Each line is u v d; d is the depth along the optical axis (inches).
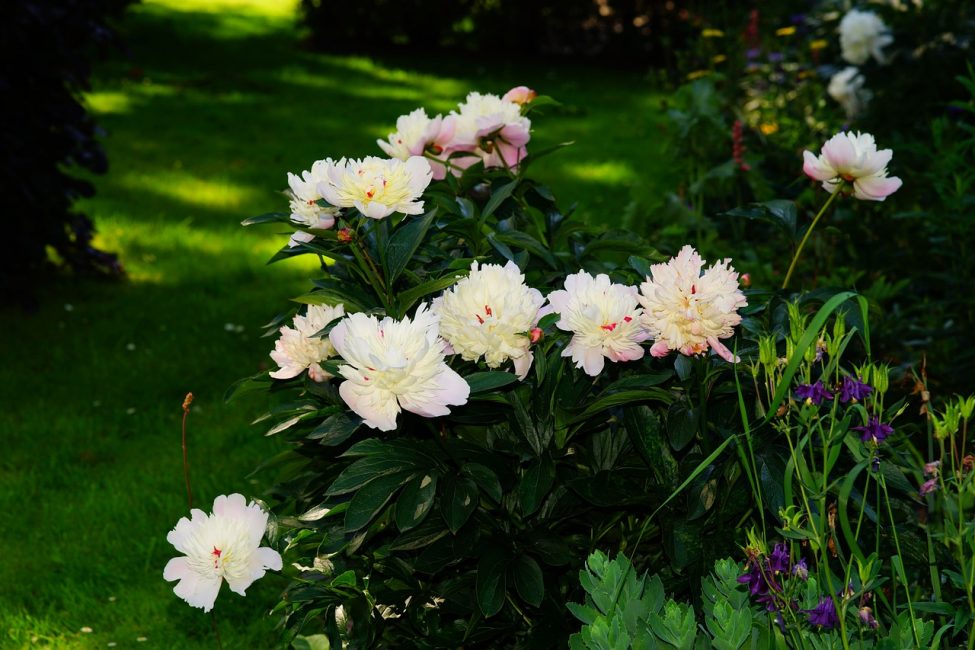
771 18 303.7
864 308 66.9
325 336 83.0
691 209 182.4
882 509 85.0
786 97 250.8
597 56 533.3
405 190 80.4
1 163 214.2
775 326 86.4
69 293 227.8
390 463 77.8
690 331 75.7
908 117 195.2
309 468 96.4
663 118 370.0
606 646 65.2
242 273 239.9
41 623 122.9
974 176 136.3
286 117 380.2
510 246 100.3
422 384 70.1
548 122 378.9
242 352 199.6
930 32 196.9
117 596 129.1
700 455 83.2
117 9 245.3
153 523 143.6
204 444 165.8
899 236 157.4
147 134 351.9
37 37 215.9
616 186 296.2
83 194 232.4
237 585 75.7
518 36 534.6
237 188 299.0
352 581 76.8
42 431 168.9
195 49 492.4
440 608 85.0
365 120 377.7
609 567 70.4
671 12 514.6
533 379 82.4
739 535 82.6
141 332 208.5
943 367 138.1
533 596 77.9
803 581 70.4
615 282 97.5
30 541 140.4
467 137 102.0
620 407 85.3
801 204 171.5
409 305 82.5
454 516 76.2
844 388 68.7
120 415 175.0
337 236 82.2
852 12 216.5
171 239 259.3
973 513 87.3
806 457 80.6
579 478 82.1
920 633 69.3
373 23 522.3
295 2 597.0
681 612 67.9
